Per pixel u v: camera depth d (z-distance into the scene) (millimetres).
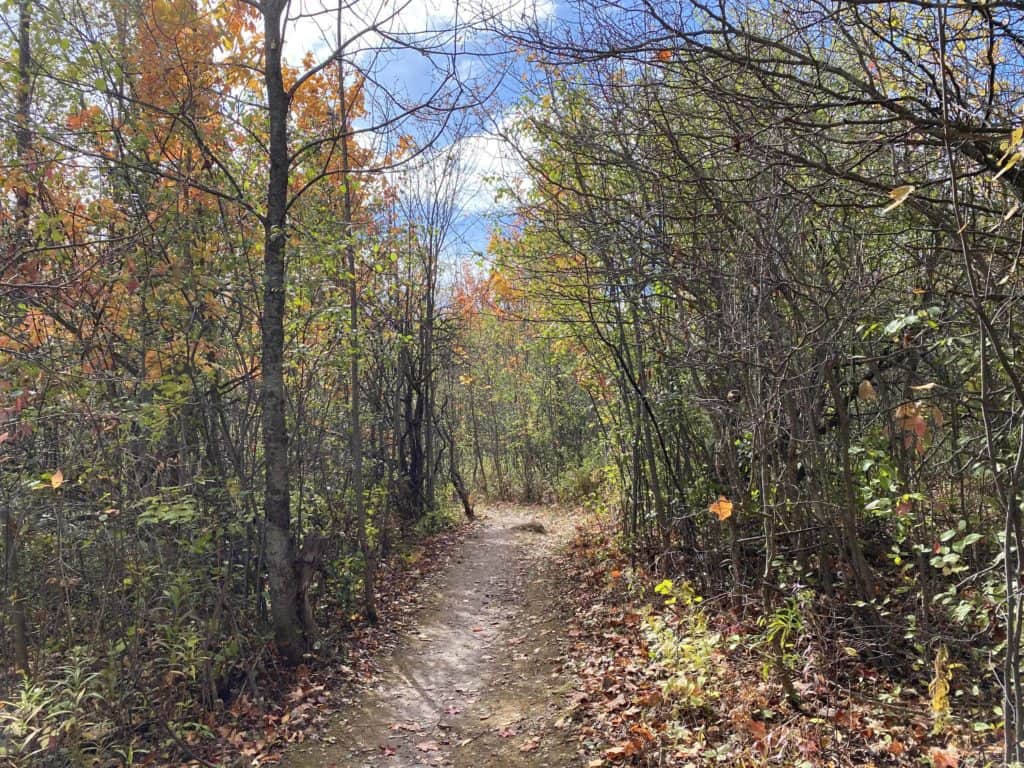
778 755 4230
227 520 7156
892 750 4227
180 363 6840
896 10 4645
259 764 5262
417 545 14445
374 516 12602
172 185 7184
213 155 6855
